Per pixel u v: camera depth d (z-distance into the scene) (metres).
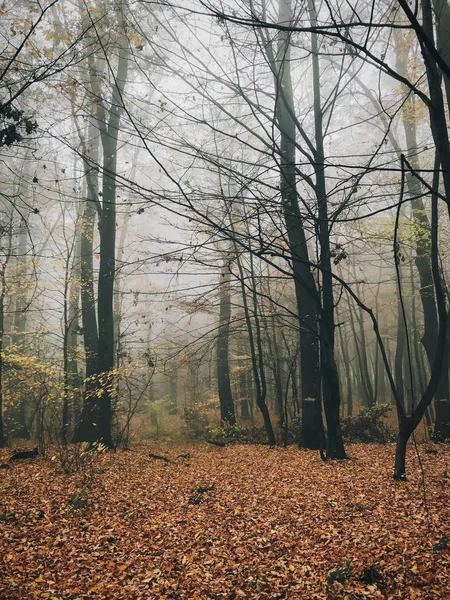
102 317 12.94
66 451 9.77
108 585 4.71
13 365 13.91
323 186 9.45
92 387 13.48
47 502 7.11
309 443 11.91
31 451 11.13
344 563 4.91
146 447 14.27
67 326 14.45
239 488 8.06
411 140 15.27
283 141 11.67
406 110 13.39
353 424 14.92
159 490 8.12
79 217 15.91
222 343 17.94
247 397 21.78
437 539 5.16
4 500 7.12
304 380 12.03
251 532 5.96
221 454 12.39
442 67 4.05
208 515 6.67
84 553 5.41
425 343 14.55
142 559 5.30
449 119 12.37
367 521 5.98
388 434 14.57
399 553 4.95
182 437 17.23
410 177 14.16
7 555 5.18
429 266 14.62
